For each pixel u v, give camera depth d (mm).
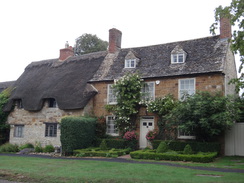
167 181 8797
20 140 24016
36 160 14828
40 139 22594
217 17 13828
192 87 17922
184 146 16656
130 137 18719
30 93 24078
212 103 14898
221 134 16469
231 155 16141
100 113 21062
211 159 13719
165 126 18000
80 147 18406
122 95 19266
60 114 21766
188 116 15250
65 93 21578
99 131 20234
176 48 19812
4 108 25312
